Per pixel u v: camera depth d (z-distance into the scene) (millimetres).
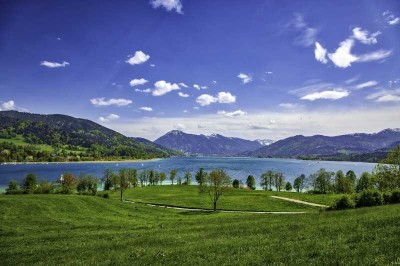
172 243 30281
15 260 28016
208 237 32219
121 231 42500
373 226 26719
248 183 192625
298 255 20109
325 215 42844
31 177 129750
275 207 99000
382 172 91500
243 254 22281
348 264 16938
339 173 168625
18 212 61000
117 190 154000
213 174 98250
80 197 87188
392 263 16016
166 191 156500
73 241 35719
